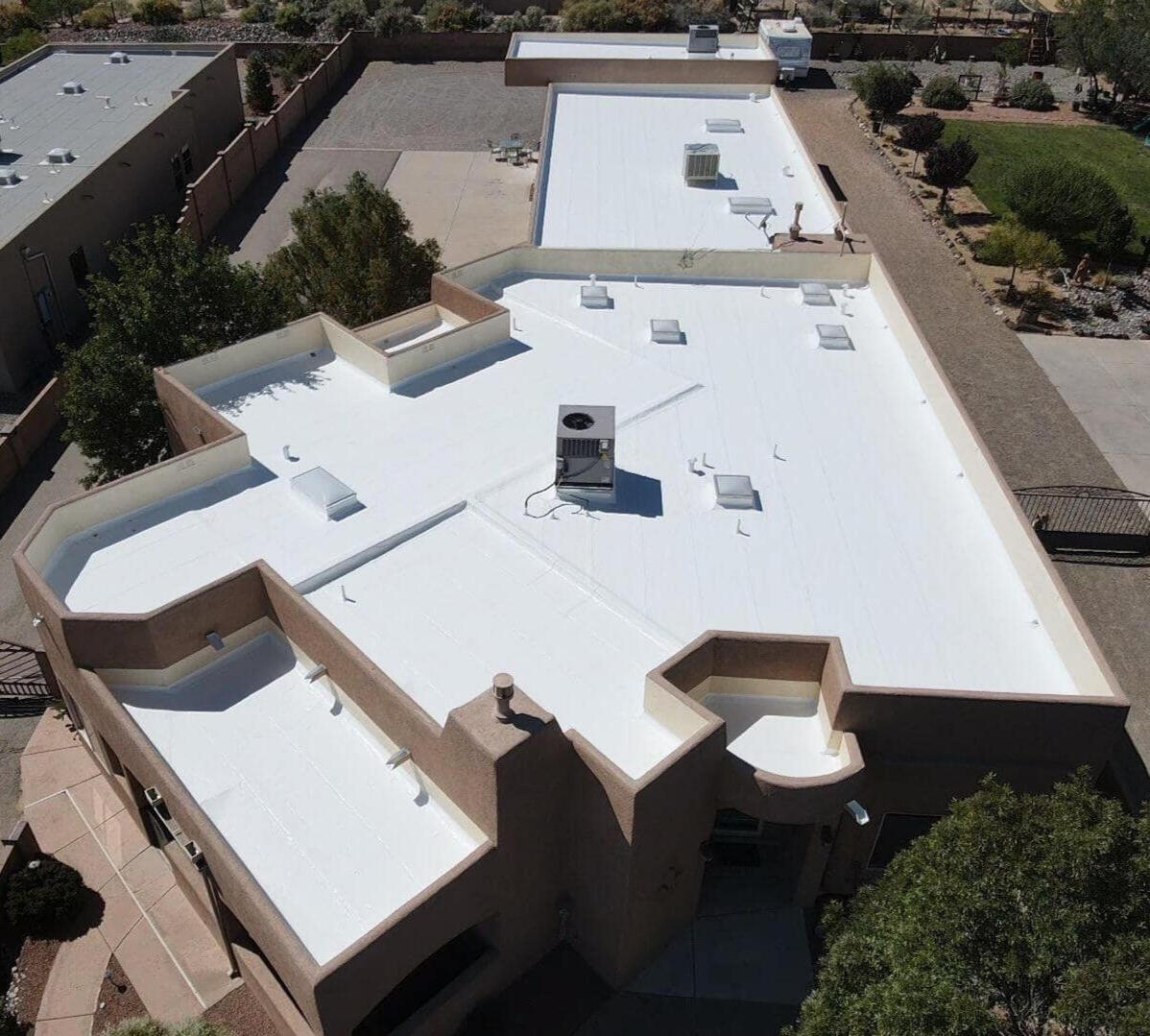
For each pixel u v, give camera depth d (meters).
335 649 17.14
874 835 18.72
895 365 26.89
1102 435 33.47
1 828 21.16
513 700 15.28
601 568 19.95
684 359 26.80
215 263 28.17
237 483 22.23
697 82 45.50
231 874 14.79
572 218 34.41
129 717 17.16
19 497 30.66
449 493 21.88
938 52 66.31
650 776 14.98
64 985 18.31
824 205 35.19
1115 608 27.06
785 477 22.62
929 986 12.05
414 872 15.65
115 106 47.28
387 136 55.66
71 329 38.88
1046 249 39.66
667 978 18.34
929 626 19.06
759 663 17.73
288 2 73.50
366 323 31.34
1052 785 17.64
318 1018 13.97
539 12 69.44
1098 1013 11.52
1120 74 58.03
